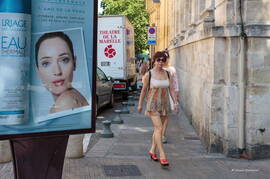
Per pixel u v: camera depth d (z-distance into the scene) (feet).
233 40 22.94
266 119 22.58
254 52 22.40
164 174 19.65
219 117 24.03
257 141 22.66
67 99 13.41
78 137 22.38
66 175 19.08
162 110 21.21
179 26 54.44
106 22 62.23
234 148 23.13
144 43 145.69
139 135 30.83
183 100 47.03
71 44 13.33
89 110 13.75
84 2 13.42
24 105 12.73
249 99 22.62
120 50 62.39
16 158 13.08
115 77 62.64
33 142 13.19
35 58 12.84
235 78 23.12
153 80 21.18
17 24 12.39
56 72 13.16
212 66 23.94
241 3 22.99
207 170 20.43
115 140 28.60
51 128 13.23
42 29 12.85
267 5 22.56
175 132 32.50
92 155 23.40
